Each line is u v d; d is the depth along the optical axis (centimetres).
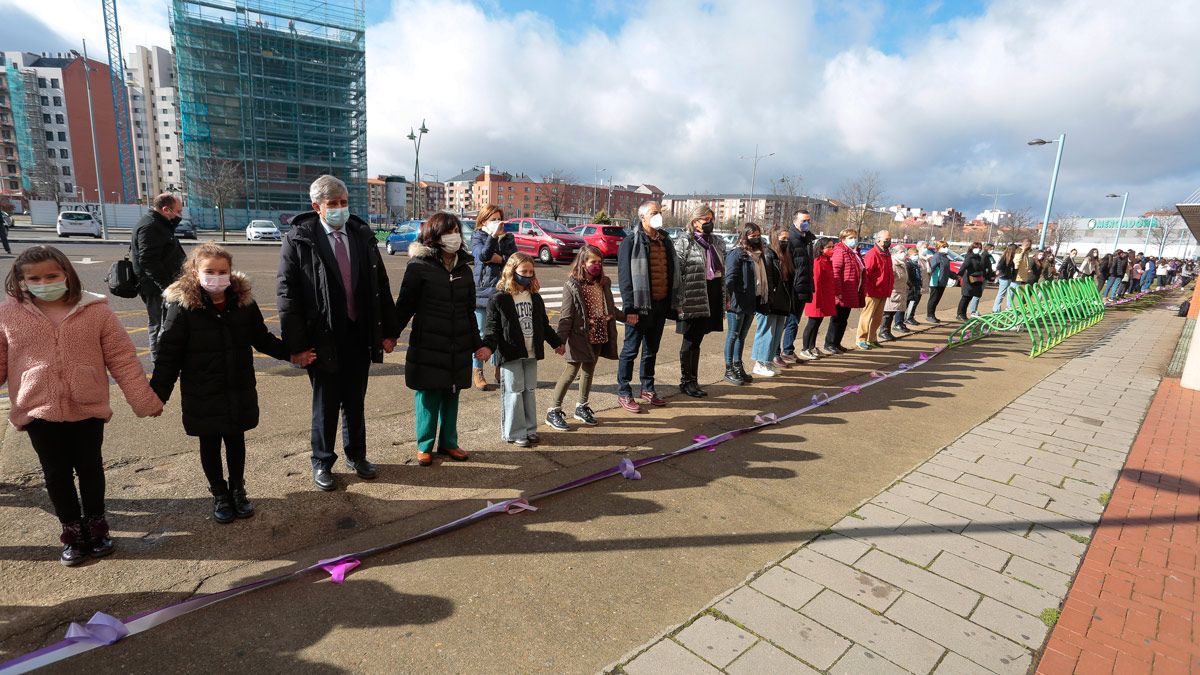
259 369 620
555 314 935
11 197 7412
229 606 248
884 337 962
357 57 5653
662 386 625
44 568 267
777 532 326
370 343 357
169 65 9294
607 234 2227
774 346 682
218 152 5175
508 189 12256
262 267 1680
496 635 237
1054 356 880
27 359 253
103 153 8150
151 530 301
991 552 310
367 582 268
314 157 5559
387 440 439
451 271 380
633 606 259
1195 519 355
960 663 228
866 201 5047
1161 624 255
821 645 234
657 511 346
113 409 468
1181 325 1308
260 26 5212
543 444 446
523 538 311
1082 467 434
